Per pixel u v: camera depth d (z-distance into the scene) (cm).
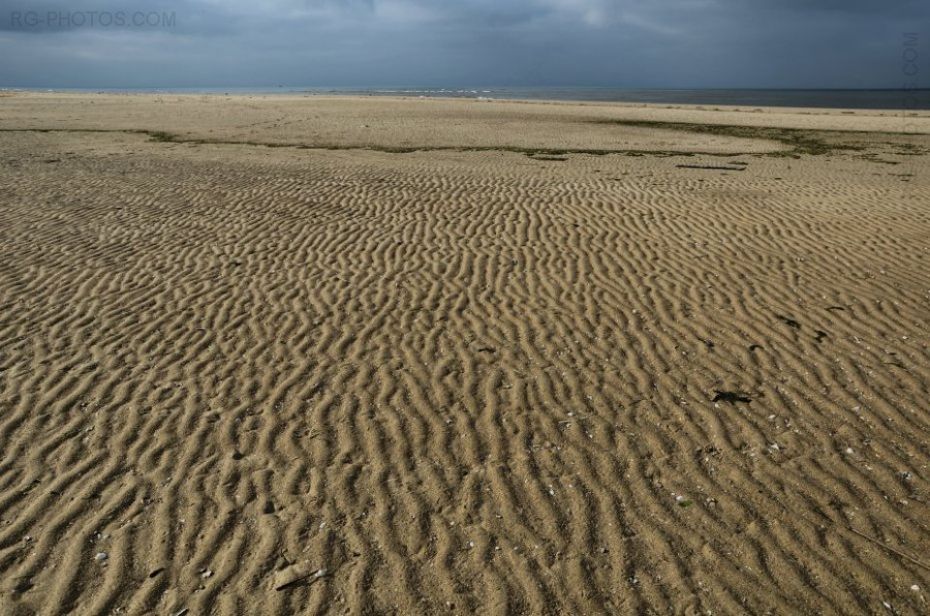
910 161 1777
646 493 408
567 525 381
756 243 895
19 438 452
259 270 785
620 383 536
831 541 369
